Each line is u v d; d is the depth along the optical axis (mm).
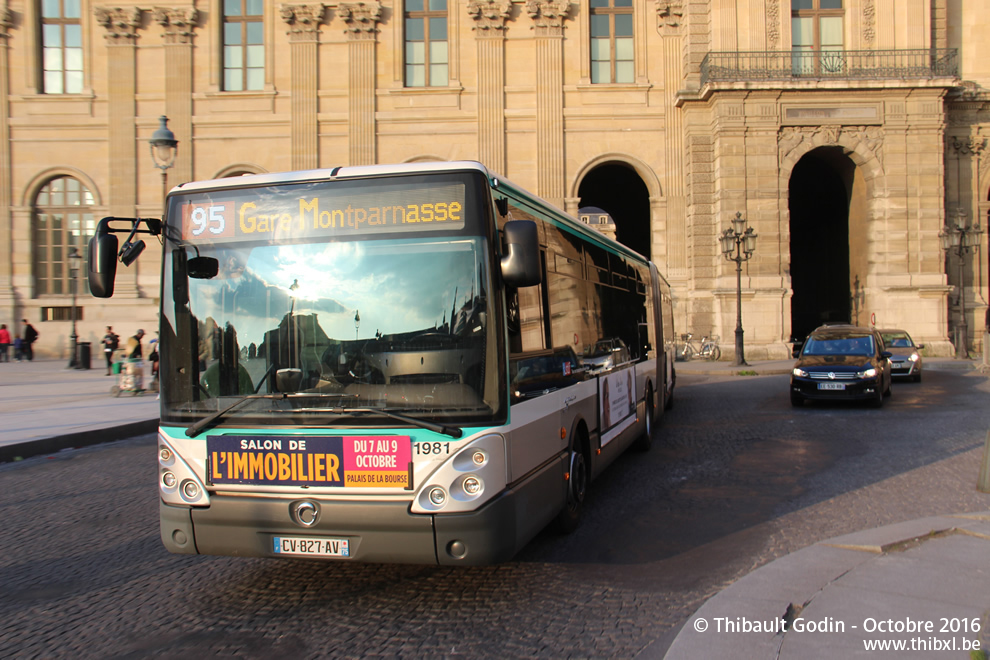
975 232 26031
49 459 10477
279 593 4938
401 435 4418
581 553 5695
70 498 8008
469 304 4520
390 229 4637
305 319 4633
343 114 29547
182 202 4887
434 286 4555
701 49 28594
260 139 29812
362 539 4418
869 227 27875
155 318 30172
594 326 7387
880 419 12719
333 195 4703
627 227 40594
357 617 4480
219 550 4641
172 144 16172
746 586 4527
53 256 30625
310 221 4715
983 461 7336
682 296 29047
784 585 4523
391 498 4418
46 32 30875
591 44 29891
